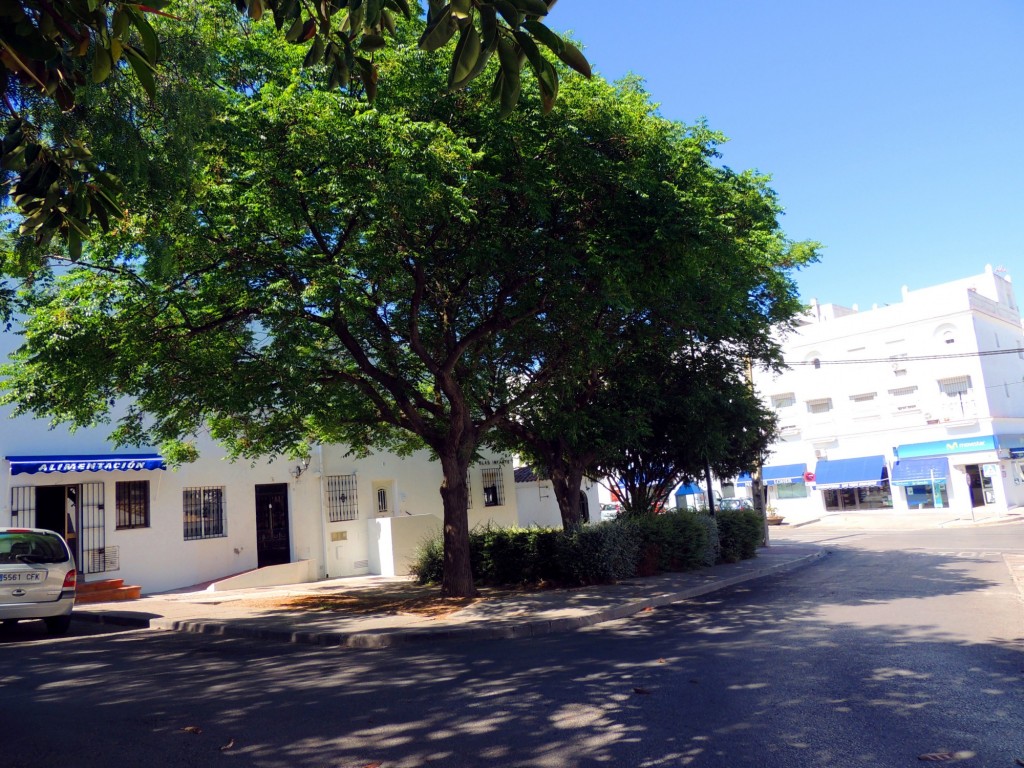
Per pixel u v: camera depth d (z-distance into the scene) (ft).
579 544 51.08
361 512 72.59
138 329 36.76
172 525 59.72
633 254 38.14
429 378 53.83
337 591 55.98
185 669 28.58
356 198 32.83
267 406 41.78
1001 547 68.54
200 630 39.96
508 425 58.03
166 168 26.53
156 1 10.08
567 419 52.06
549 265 38.34
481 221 38.19
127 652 32.94
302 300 34.88
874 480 131.85
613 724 19.12
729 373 61.62
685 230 37.60
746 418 62.44
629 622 37.78
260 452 51.39
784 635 30.94
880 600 39.83
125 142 23.84
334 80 11.27
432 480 79.51
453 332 46.57
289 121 32.76
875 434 135.95
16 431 52.90
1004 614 33.50
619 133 38.75
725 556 66.74
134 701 23.30
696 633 32.76
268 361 40.27
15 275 29.96
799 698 20.92
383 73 36.29
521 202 39.40
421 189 31.35
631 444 60.39
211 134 29.78
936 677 22.71
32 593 37.47
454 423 45.73
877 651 26.81
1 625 43.45
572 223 40.65
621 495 70.59
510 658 28.78
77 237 13.14
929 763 15.70
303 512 68.08
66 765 17.22
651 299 45.65
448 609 41.63
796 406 146.41
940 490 129.49
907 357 129.18
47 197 12.59
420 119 37.81
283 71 35.91
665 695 21.80
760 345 61.31
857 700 20.53
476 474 84.79
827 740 17.31
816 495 145.38
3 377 52.37
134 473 57.88
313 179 33.19
